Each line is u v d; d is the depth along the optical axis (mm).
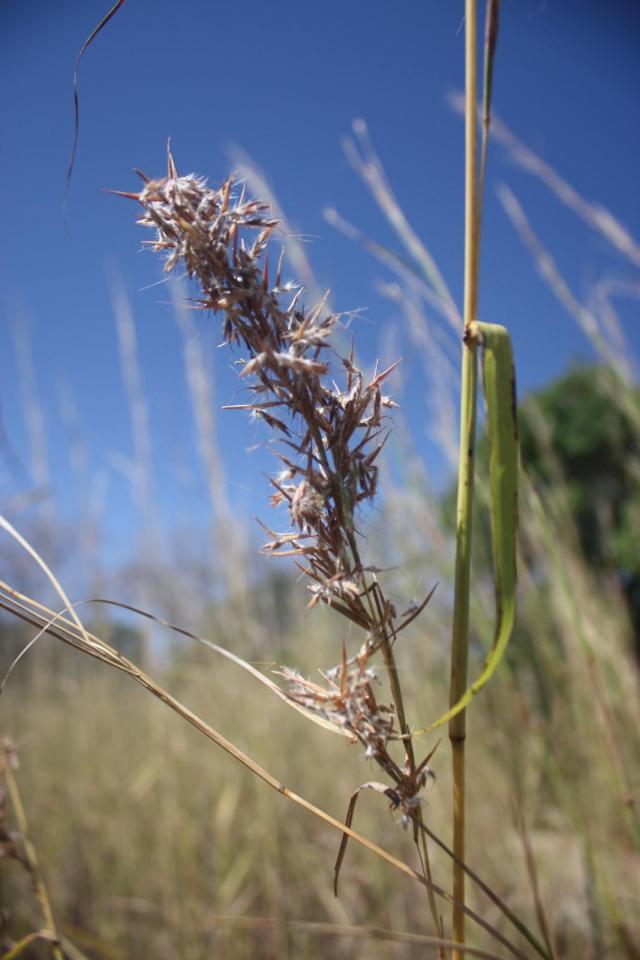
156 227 209
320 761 859
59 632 269
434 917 223
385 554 622
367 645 209
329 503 211
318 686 214
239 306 207
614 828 520
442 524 590
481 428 571
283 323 206
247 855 706
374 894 694
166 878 688
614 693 552
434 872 590
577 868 536
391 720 213
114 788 849
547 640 554
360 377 214
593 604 572
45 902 320
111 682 983
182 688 941
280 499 216
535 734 483
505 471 204
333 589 208
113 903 685
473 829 628
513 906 593
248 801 817
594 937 465
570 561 572
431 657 626
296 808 812
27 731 935
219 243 205
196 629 892
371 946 653
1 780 370
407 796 213
